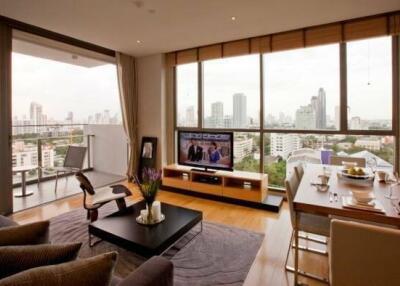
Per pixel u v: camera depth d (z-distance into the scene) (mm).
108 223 2322
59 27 3314
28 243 1223
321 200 1729
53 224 2938
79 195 4055
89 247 2412
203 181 4016
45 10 2811
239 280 1956
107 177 5254
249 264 2162
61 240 2574
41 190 4320
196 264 2162
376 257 1162
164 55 4660
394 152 3211
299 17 3068
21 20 3082
